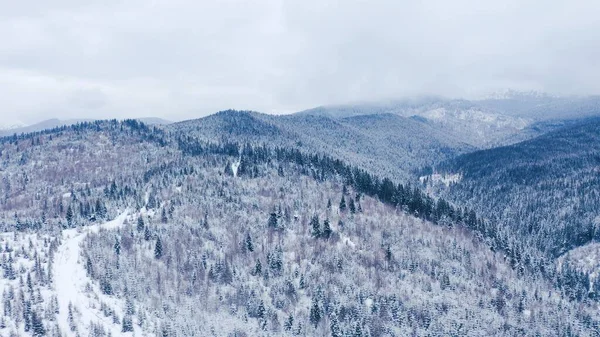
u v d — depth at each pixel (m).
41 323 180.62
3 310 189.25
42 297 196.88
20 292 194.88
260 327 197.75
